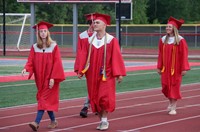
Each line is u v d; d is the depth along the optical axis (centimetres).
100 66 1491
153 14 10588
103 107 1502
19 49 6397
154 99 2262
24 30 6538
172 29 1834
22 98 2258
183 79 3175
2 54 5706
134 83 2916
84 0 5575
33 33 5781
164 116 1800
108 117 1767
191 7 10738
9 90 2531
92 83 1501
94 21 1503
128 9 5328
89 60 1505
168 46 1842
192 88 2714
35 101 2175
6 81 2922
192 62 4747
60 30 7644
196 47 7350
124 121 1691
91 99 1509
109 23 1520
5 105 2055
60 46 7531
